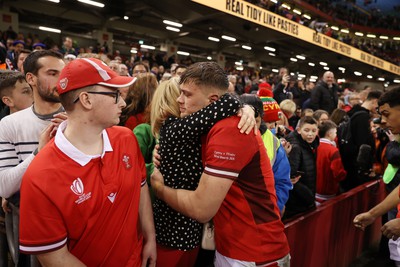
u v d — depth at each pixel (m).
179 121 1.18
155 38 16.67
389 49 30.05
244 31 14.27
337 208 2.54
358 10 34.28
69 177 0.98
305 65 24.02
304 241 2.14
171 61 14.34
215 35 15.16
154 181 1.27
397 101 1.64
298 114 6.11
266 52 20.72
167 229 1.32
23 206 0.96
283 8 14.34
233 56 20.47
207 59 19.38
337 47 15.74
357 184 3.38
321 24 14.00
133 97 1.90
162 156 1.23
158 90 1.39
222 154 1.09
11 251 1.75
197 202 1.12
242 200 1.23
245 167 1.21
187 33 16.38
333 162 2.86
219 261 1.35
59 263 0.98
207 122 1.12
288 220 2.02
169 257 1.34
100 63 1.03
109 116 1.04
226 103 1.13
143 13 13.24
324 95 5.86
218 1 8.41
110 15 12.63
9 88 1.91
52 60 1.48
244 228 1.24
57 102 1.54
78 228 1.01
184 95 1.21
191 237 1.34
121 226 1.10
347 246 2.83
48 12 12.61
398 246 1.97
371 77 25.95
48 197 0.94
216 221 1.30
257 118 1.70
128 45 15.88
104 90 1.01
